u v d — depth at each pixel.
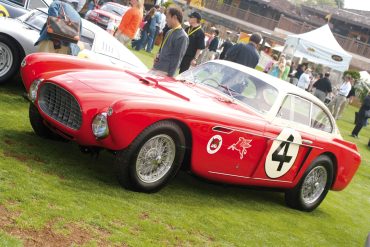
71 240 3.59
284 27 53.47
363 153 15.18
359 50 49.03
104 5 23.42
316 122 6.46
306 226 6.03
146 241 3.97
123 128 4.57
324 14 57.59
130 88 5.11
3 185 4.09
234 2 59.31
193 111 4.99
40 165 4.87
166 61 7.38
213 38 21.62
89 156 5.66
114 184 4.99
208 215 5.11
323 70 34.22
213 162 5.29
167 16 7.33
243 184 5.80
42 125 5.69
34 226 3.60
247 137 5.42
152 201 4.91
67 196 4.29
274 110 5.86
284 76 23.42
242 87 6.02
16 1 9.81
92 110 4.73
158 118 4.72
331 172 6.67
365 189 9.81
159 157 4.98
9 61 7.32
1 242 3.23
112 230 3.95
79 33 7.34
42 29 7.23
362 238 6.32
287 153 5.95
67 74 5.33
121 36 10.59
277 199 6.87
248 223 5.32
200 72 6.42
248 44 8.71
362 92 36.47
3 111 6.50
